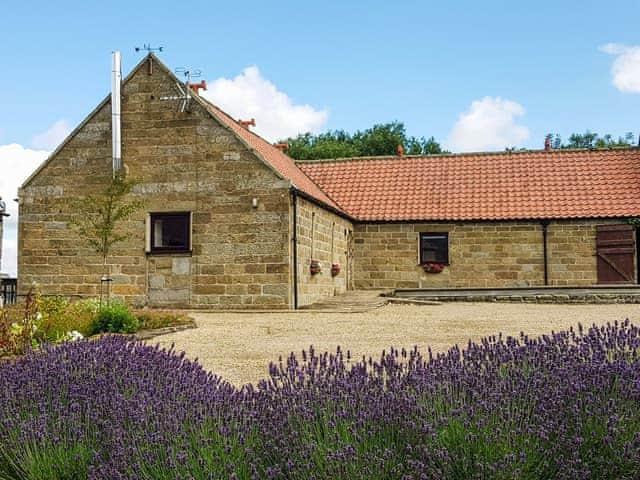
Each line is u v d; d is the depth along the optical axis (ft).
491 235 88.02
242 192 67.87
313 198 72.43
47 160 71.77
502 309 66.74
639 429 16.34
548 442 15.39
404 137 219.20
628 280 84.12
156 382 20.85
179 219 69.87
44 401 19.89
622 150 97.86
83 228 66.74
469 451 15.06
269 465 15.78
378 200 94.12
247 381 30.94
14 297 79.36
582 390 17.60
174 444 16.12
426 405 17.03
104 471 15.76
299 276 69.15
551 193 90.68
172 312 59.21
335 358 21.18
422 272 89.61
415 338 44.27
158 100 69.82
